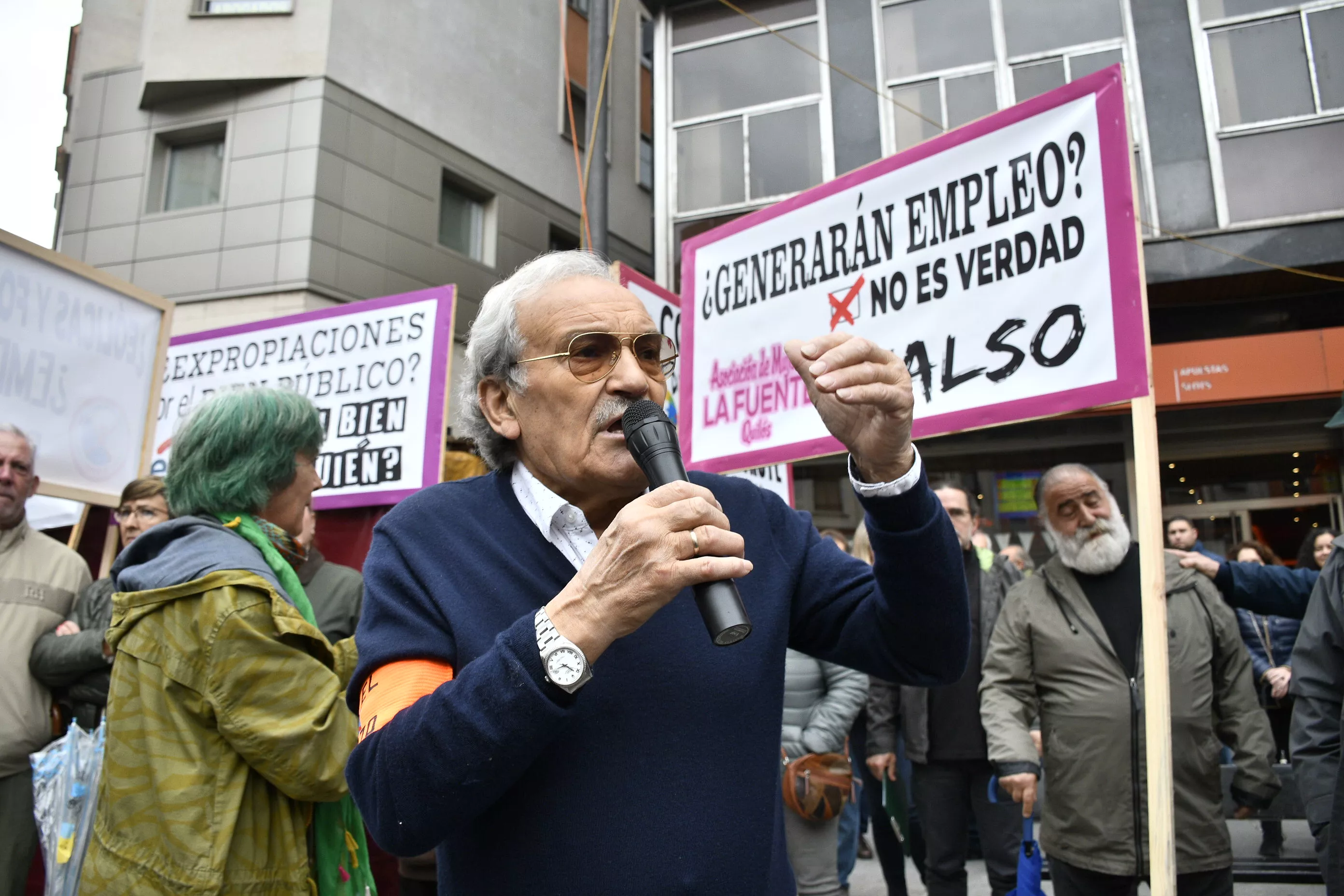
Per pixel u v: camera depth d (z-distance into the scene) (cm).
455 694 99
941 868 348
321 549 410
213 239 1055
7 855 277
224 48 1070
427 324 397
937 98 902
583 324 125
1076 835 275
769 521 141
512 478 136
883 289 293
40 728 288
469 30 1234
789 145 947
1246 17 821
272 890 156
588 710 112
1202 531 873
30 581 299
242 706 153
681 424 348
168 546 169
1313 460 842
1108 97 247
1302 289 823
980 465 898
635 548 95
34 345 337
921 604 123
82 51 1152
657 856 107
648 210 1481
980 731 346
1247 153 806
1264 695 524
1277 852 481
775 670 123
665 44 1008
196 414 184
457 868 113
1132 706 272
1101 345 241
